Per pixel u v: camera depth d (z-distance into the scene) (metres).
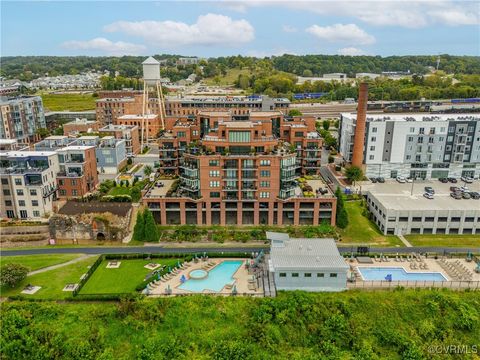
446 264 88.19
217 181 106.12
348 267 76.94
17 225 104.00
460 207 107.88
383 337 69.06
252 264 87.62
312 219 109.94
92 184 130.62
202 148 110.00
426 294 75.81
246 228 107.31
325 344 67.62
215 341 67.75
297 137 132.75
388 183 136.62
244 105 192.75
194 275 83.75
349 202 121.75
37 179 108.88
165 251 95.62
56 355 66.06
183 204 107.69
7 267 79.62
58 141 147.00
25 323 69.94
